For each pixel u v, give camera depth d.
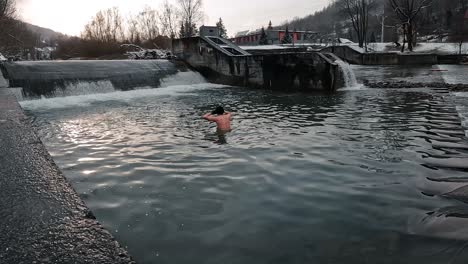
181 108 15.40
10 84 17.50
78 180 6.79
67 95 19.34
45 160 4.56
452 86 20.62
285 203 5.62
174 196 5.96
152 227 4.89
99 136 10.38
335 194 5.92
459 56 39.97
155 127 11.54
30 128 6.13
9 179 3.94
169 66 25.81
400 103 15.46
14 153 4.80
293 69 21.62
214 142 9.44
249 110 14.48
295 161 7.68
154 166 7.56
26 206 3.32
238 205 5.57
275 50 46.47
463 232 4.61
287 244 4.44
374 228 4.80
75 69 20.58
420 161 7.53
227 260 4.11
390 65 41.41
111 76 21.70
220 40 28.81
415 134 9.80
